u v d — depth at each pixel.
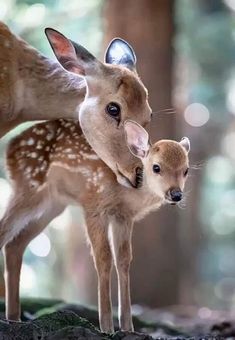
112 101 9.78
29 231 10.45
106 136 9.77
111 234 9.91
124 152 9.70
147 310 19.20
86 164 9.90
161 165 9.46
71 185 10.04
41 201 10.24
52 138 10.20
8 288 10.43
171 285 21.47
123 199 9.84
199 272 36.12
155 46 20.28
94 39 23.39
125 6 20.19
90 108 9.88
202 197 36.00
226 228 39.69
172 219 21.53
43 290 27.22
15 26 21.62
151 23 20.22
